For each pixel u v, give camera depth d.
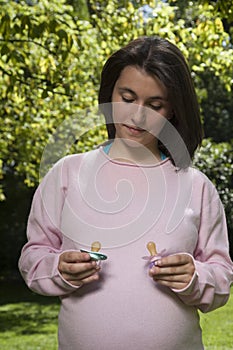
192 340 2.41
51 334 10.93
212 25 7.58
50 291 2.35
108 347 2.31
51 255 2.38
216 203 2.53
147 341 2.31
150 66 2.33
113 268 2.34
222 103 19.03
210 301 2.36
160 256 2.28
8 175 19.39
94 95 9.46
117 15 8.83
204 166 12.80
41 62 7.26
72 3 9.95
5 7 7.78
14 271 21.78
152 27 8.39
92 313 2.33
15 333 11.09
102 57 8.80
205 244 2.49
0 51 6.35
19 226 21.31
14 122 11.34
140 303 2.31
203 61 8.73
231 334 8.92
